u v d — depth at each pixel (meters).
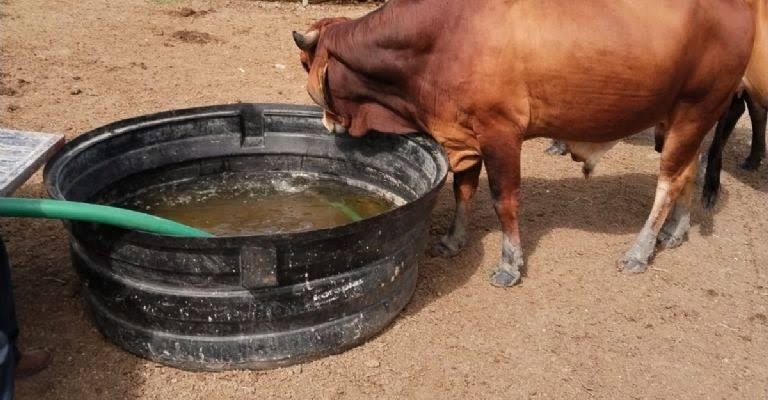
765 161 6.50
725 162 6.46
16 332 3.21
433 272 4.43
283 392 3.39
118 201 4.34
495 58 3.78
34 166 3.52
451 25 3.83
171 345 3.40
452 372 3.60
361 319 3.60
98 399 3.29
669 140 4.38
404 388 3.47
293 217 4.46
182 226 3.28
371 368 3.58
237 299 3.25
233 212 4.52
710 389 3.59
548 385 3.56
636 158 6.41
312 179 4.90
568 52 3.78
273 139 4.83
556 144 6.27
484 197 5.42
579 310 4.16
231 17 10.13
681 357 3.81
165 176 4.58
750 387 3.61
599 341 3.90
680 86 4.09
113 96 6.99
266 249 3.11
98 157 4.13
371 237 3.41
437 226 5.00
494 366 3.66
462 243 4.62
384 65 4.06
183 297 3.25
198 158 4.65
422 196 3.51
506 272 4.33
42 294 3.99
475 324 3.97
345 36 4.16
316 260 3.28
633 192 5.71
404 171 4.52
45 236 4.59
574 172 6.02
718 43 4.02
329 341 3.53
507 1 3.79
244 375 3.46
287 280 3.27
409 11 3.90
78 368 3.46
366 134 4.66
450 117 4.05
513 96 3.88
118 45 8.55
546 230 5.05
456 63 3.85
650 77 3.88
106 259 3.34
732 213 5.45
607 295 4.32
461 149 4.22
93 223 3.24
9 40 8.42
